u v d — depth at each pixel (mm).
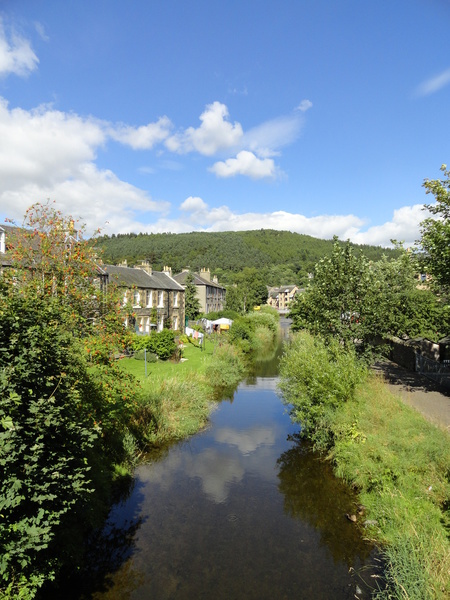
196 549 8367
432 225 15945
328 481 11523
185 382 19297
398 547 7715
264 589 7176
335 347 15727
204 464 12898
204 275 73188
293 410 16109
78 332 11656
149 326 39156
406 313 25781
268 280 153125
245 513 9844
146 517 9617
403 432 10828
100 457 10953
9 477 5457
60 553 7074
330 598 6922
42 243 12680
